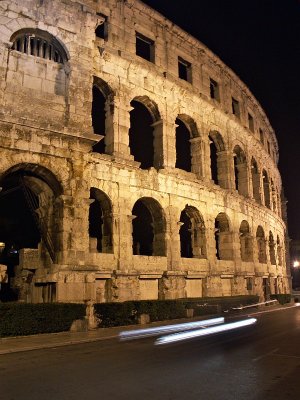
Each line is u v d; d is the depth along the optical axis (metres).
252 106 59.12
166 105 39.72
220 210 44.78
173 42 42.62
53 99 28.95
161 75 39.53
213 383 12.45
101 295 31.44
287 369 14.28
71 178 28.45
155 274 34.81
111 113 34.91
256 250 52.69
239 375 13.45
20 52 28.33
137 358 16.50
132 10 38.66
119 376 13.41
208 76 47.12
